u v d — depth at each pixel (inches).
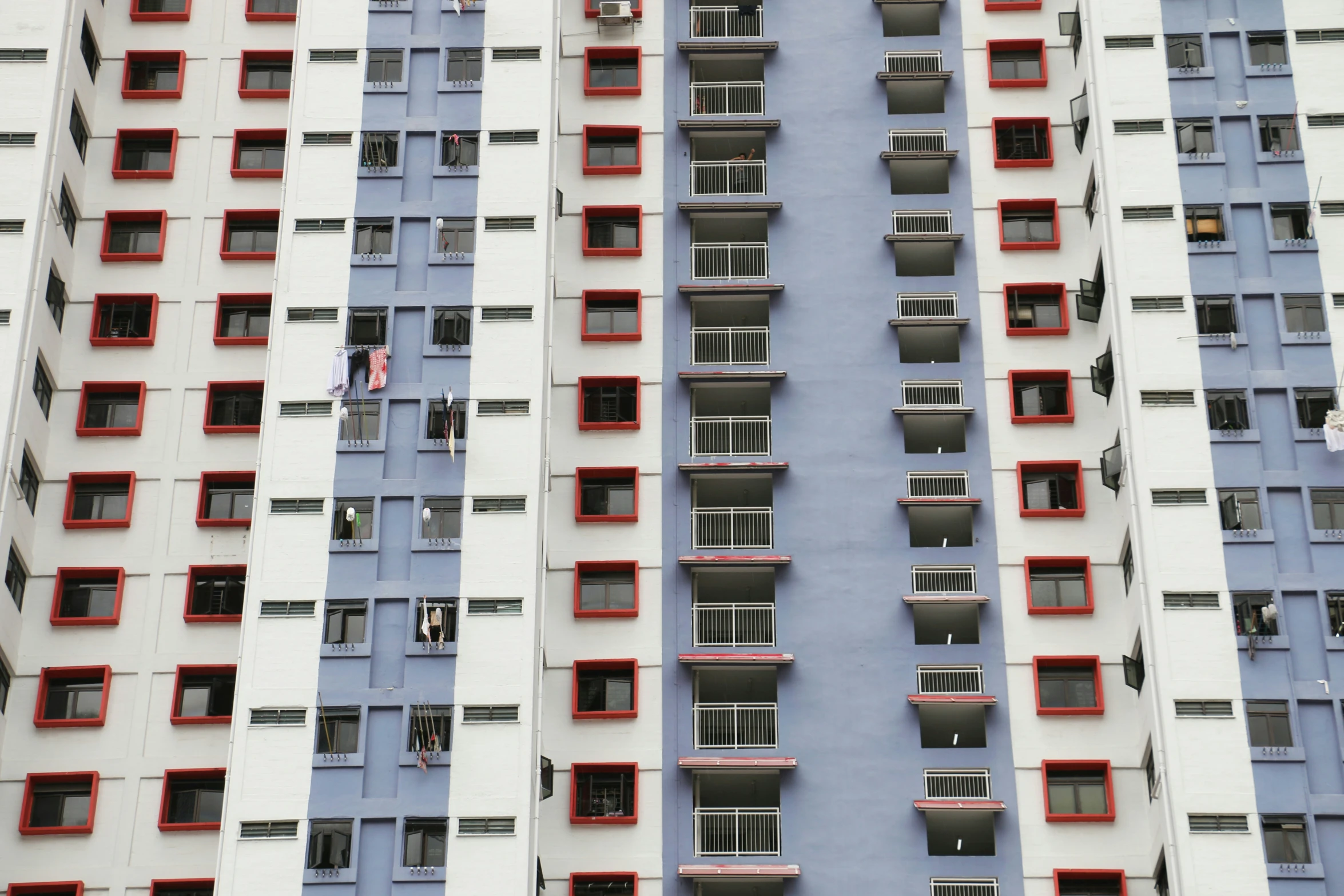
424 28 2459.4
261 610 2129.7
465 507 2181.3
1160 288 2294.5
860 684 2253.9
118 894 2114.9
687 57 2642.7
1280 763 2048.5
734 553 2325.3
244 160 2517.2
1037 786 2196.1
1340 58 2409.0
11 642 2208.4
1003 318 2460.6
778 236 2527.1
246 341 2389.3
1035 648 2263.8
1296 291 2282.2
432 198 2357.3
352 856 2005.4
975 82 2613.2
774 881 2196.1
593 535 2335.1
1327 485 2180.1
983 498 2354.8
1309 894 1988.2
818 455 2388.0
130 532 2294.5
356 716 2078.0
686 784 2197.3
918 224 2532.0
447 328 2282.2
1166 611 2128.4
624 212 2529.5
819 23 2674.7
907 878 2151.8
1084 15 2506.2
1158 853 2107.5
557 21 2506.2
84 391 2362.2
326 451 2213.3
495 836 2018.9
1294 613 2119.8
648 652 2266.2
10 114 2384.4
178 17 2583.7
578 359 2439.7
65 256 2409.0
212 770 2170.3
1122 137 2381.9
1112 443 2349.9
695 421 2391.7
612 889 2148.1
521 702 2080.5
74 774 2162.9
